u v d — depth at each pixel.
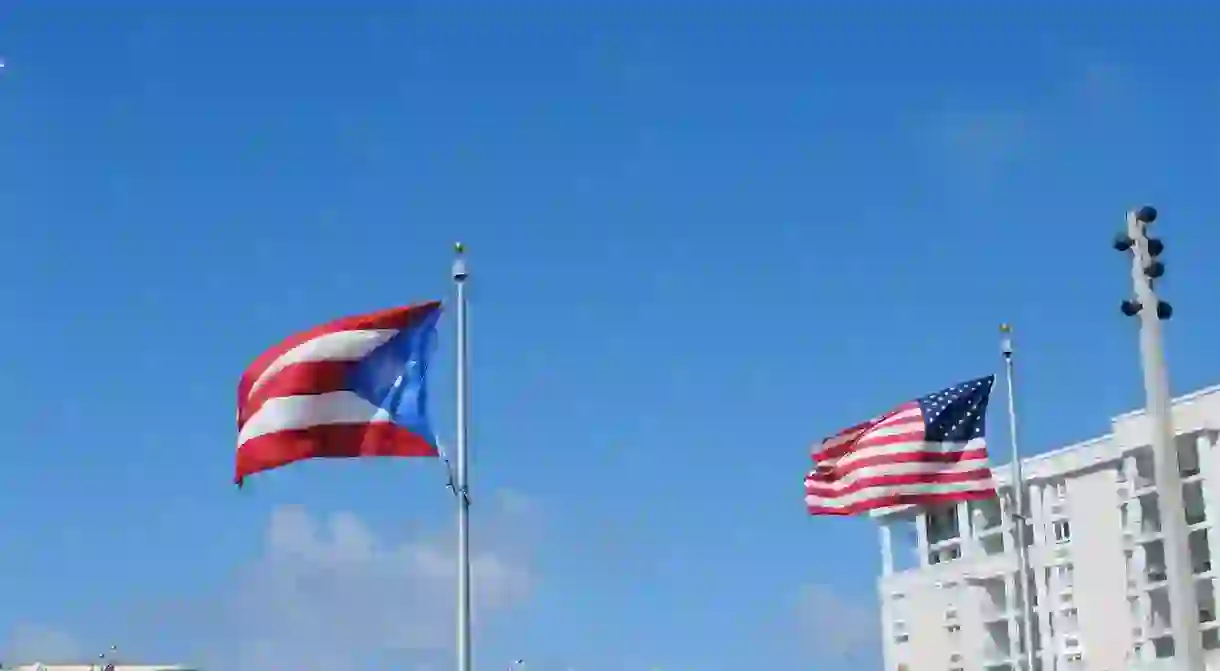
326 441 34.22
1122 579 86.69
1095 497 88.88
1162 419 35.19
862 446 49.03
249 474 34.34
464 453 36.59
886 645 102.44
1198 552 81.75
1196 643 34.72
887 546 103.69
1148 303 35.59
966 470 48.31
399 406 34.47
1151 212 35.78
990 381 48.78
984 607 95.69
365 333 34.56
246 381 34.75
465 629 35.78
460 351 36.84
